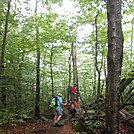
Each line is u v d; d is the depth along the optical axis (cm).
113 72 271
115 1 280
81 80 1130
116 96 268
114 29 275
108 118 276
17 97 663
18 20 521
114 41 274
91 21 607
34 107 840
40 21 617
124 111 544
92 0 500
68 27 654
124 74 441
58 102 714
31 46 640
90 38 670
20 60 641
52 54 835
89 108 766
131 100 616
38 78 853
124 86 437
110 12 282
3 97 621
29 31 611
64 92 1219
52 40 673
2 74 566
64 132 543
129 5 467
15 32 579
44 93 1021
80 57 1206
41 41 666
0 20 467
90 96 1058
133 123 445
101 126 466
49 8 606
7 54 556
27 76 789
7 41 528
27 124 671
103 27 582
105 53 631
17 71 645
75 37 676
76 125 543
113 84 270
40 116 835
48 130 584
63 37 670
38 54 839
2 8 437
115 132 266
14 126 612
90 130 471
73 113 747
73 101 763
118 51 273
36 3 719
